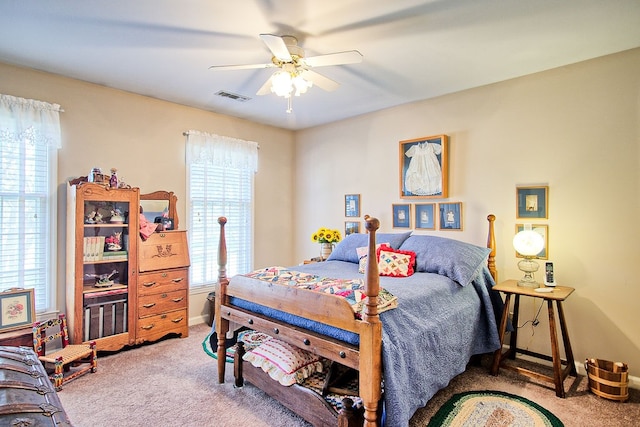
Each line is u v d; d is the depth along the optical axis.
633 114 2.61
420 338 2.04
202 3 2.02
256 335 2.73
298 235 5.14
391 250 3.12
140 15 2.14
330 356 1.86
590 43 2.51
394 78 3.16
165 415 2.21
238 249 4.55
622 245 2.66
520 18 2.18
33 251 3.02
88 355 2.77
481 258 2.96
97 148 3.37
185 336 3.60
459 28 2.30
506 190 3.22
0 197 2.87
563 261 2.91
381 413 1.80
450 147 3.57
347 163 4.52
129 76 3.14
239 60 2.81
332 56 2.15
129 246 3.26
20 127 2.87
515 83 3.16
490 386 2.62
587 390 2.54
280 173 5.04
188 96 3.68
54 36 2.41
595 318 2.77
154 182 3.76
